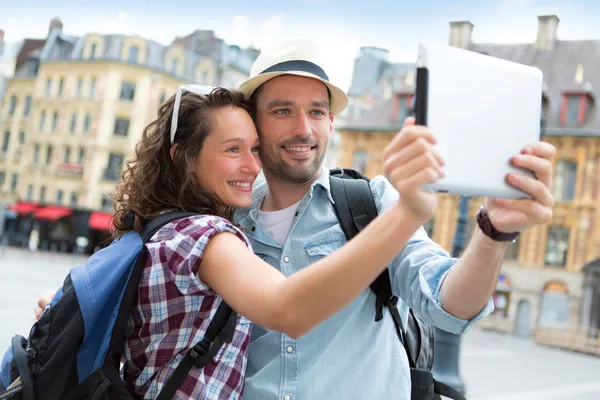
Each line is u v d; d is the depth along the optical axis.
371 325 1.95
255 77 1.95
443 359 6.66
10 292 15.58
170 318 1.58
